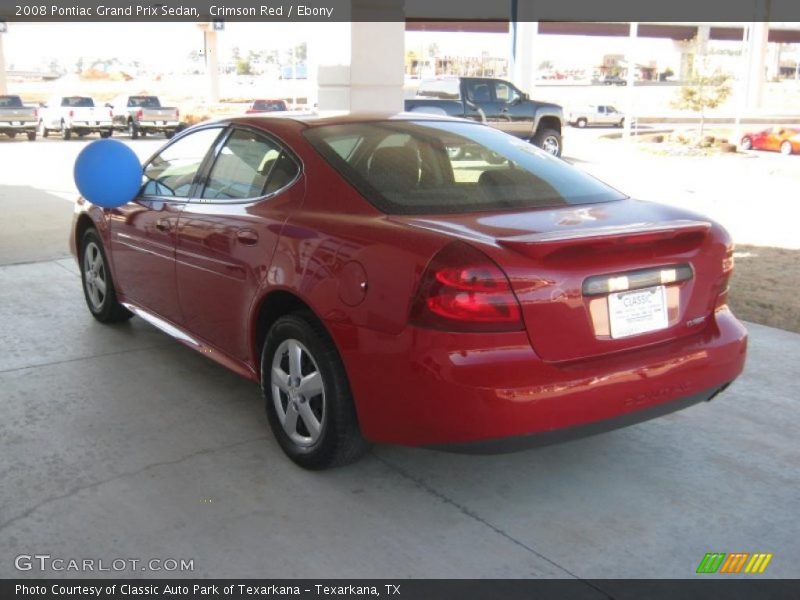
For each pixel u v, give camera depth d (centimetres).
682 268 319
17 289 661
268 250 351
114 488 335
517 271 279
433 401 283
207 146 436
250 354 379
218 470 352
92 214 529
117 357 496
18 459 360
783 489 341
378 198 332
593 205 351
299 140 374
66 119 3023
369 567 283
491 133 416
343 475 349
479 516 318
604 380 292
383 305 295
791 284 706
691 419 413
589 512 321
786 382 463
